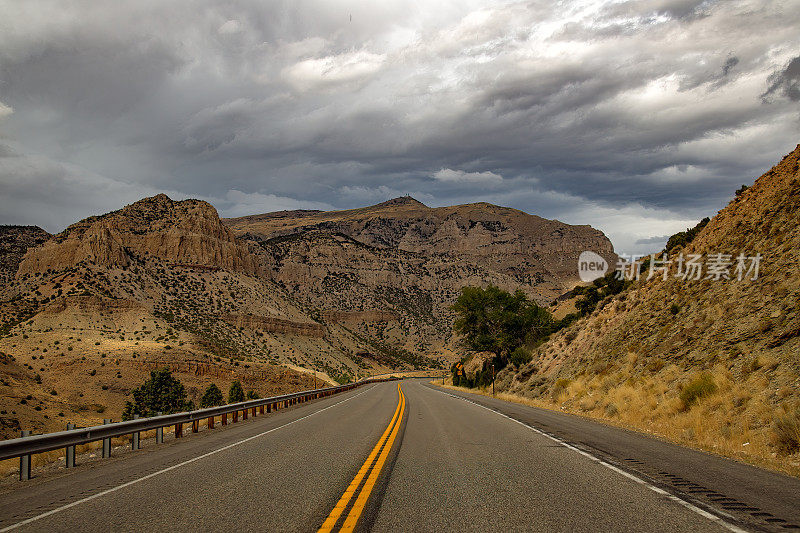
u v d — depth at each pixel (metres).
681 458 10.01
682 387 17.14
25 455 9.32
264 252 191.62
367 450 11.31
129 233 128.00
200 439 14.52
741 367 15.82
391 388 53.28
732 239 25.52
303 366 108.88
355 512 6.30
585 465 9.31
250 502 6.95
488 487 7.62
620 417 18.17
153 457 11.33
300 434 14.62
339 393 45.94
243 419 21.34
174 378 72.19
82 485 8.51
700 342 19.84
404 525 5.79
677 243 44.72
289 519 6.10
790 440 10.47
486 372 50.81
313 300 180.12
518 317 59.62
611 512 6.24
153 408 62.69
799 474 8.57
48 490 8.27
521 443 12.21
